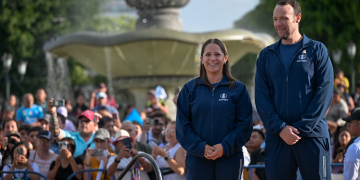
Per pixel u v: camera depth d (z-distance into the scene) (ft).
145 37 57.31
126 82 68.08
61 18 122.83
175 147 31.27
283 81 21.20
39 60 120.16
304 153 20.95
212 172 22.21
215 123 22.02
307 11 117.29
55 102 34.76
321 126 21.09
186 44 58.34
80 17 127.24
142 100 69.92
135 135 36.60
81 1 127.24
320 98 20.76
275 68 21.39
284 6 21.21
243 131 21.90
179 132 22.50
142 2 64.95
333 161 34.96
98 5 131.34
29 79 118.62
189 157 22.71
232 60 68.03
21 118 53.98
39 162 33.81
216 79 22.53
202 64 22.80
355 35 114.93
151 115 38.04
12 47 116.88
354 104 61.93
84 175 32.14
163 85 66.80
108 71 68.18
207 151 21.62
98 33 60.75
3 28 116.37
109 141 35.27
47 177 32.37
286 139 20.65
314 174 20.92
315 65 21.13
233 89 22.30
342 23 116.57
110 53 61.57
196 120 22.38
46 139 34.04
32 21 116.78
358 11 112.98
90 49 61.67
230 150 21.66
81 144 35.22
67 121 44.32
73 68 126.72
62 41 61.72
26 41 116.47
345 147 35.37
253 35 60.90
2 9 116.16
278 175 21.40
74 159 32.73
